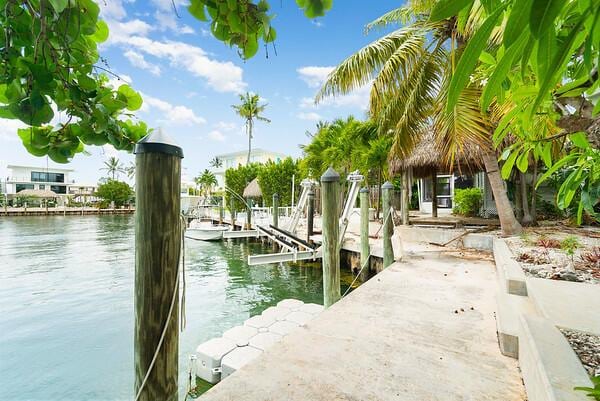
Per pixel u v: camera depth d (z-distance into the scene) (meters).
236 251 12.91
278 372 1.69
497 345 1.98
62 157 0.94
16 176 43.09
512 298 2.29
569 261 3.10
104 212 43.84
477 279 3.55
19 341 4.92
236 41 1.07
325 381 1.60
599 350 1.27
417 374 1.66
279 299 6.84
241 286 7.86
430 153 7.60
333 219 3.25
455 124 4.76
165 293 1.27
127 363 4.25
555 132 1.32
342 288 6.79
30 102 0.74
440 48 5.50
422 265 4.29
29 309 6.32
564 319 1.59
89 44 0.91
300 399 1.46
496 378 1.62
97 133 0.96
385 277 3.65
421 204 14.71
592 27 0.40
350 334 2.15
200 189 41.56
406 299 2.88
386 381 1.60
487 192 10.16
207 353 3.27
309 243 9.66
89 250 13.30
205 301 6.74
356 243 8.24
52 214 40.12
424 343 2.02
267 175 20.84
